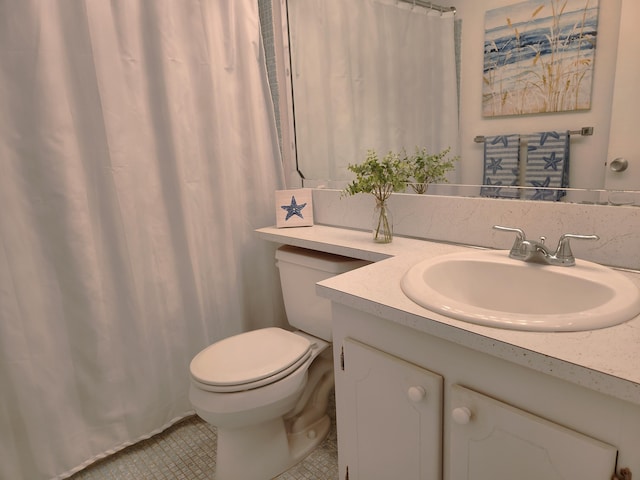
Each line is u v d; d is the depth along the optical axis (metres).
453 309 0.87
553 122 1.18
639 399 0.62
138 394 1.69
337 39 1.74
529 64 1.20
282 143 2.07
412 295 0.97
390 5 1.52
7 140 1.35
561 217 1.19
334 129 1.83
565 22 1.11
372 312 0.98
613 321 0.80
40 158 1.40
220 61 1.78
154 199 1.64
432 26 1.40
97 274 1.54
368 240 1.56
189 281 1.76
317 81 1.87
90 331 1.55
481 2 1.26
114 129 1.50
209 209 1.81
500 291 1.12
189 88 1.68
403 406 1.00
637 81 1.03
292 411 1.71
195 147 1.71
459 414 0.85
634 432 0.67
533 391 0.78
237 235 1.94
